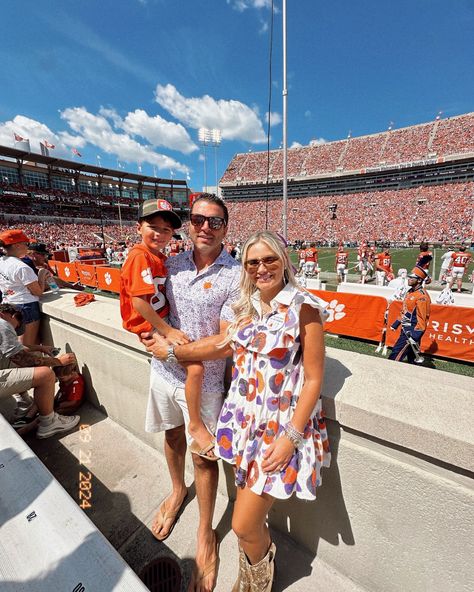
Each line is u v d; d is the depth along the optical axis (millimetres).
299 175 64500
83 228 56812
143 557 1759
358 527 1434
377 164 57062
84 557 979
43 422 2680
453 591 1234
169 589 1602
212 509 1695
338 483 1436
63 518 1113
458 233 37844
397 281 7754
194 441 1565
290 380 1276
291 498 1652
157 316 1501
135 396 2543
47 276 3941
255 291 1390
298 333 1233
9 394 2416
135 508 2064
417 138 56281
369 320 6363
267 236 1236
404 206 46500
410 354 5066
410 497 1240
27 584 922
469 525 1129
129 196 74750
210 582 1579
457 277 12500
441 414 1190
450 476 1148
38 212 55156
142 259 1484
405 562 1331
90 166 57906
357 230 45781
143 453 2533
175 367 1632
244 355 1359
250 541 1319
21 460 1396
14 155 50625
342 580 1554
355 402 1274
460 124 52719
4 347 2492
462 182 47938
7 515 1139
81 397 3082
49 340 3574
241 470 1279
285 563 1638
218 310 1505
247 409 1318
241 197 74062
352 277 17391
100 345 2695
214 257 1522
